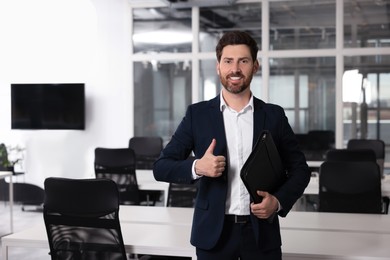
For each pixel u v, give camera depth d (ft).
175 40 26.76
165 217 11.29
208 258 6.77
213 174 6.27
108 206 8.46
